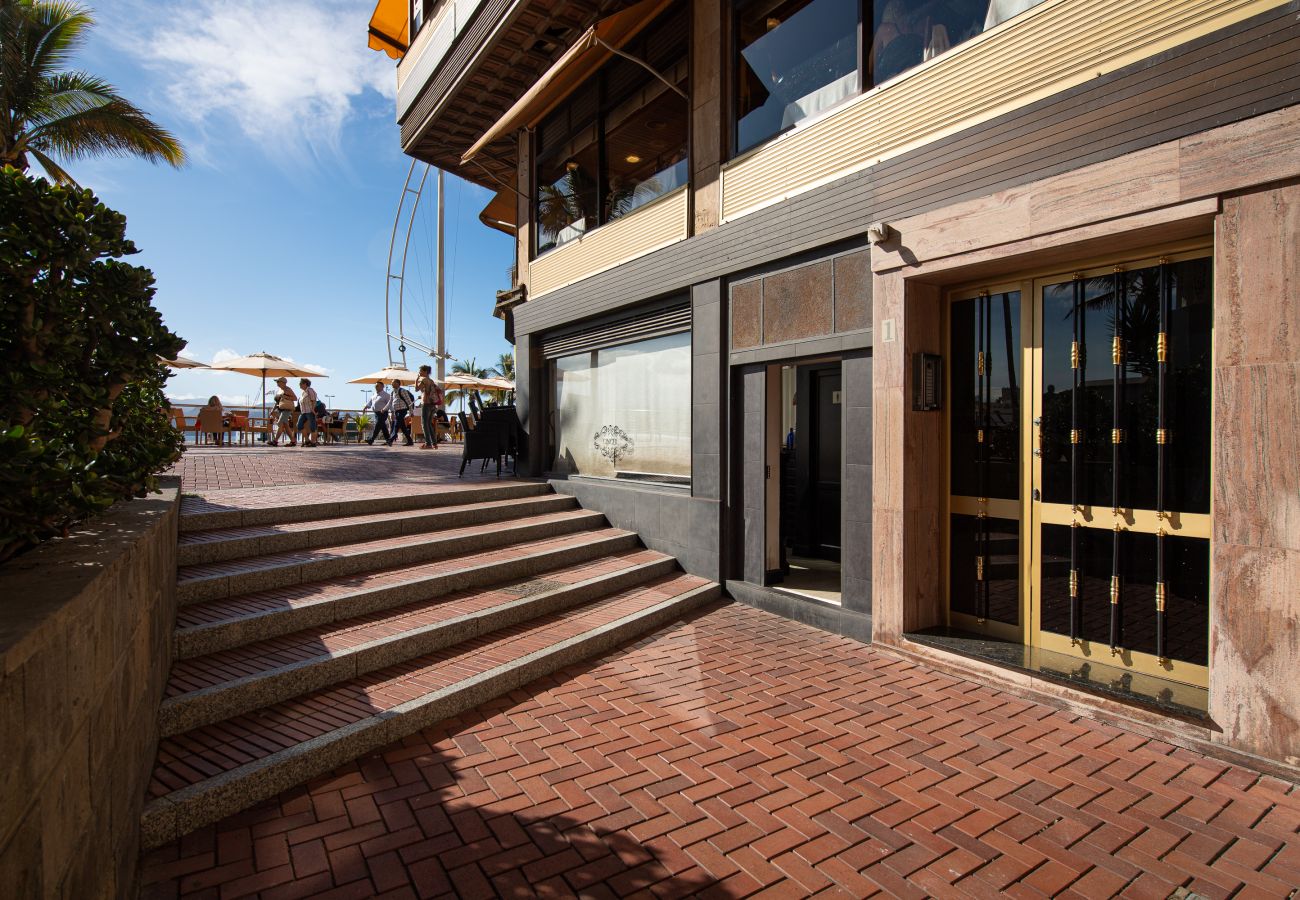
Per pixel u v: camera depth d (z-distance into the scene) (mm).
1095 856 2701
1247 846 2750
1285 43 3225
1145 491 4047
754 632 5531
